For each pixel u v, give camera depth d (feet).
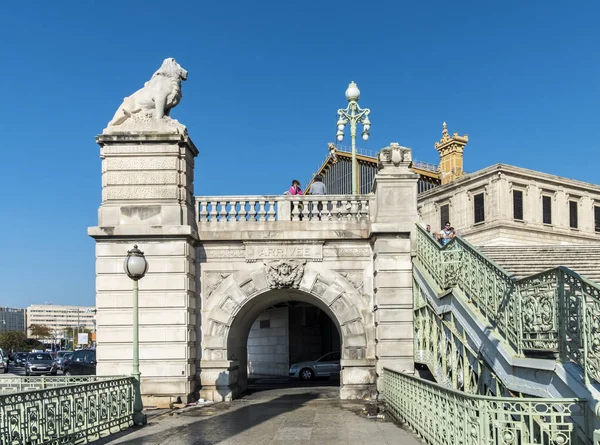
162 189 54.49
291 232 56.70
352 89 74.33
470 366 37.40
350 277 57.26
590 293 22.68
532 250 54.08
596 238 136.46
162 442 35.35
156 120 55.31
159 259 53.83
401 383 41.47
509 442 22.26
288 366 97.45
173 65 56.54
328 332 100.12
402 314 53.98
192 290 55.47
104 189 54.75
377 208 55.47
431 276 47.80
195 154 59.72
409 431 37.19
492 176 126.41
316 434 36.94
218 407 51.19
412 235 54.65
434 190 142.41
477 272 35.55
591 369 22.71
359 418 43.27
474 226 130.41
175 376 53.01
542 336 26.99
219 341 56.29
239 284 56.75
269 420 43.11
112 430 39.52
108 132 54.70
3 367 149.18
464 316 36.81
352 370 56.18
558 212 131.34
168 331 53.31
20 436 30.17
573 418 22.00
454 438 26.45
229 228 56.90
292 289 57.57
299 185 66.28
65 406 34.19
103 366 53.16
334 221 57.41
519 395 28.66
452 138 161.89
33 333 544.21
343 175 171.53
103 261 53.88
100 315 53.57
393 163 55.77
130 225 53.72
